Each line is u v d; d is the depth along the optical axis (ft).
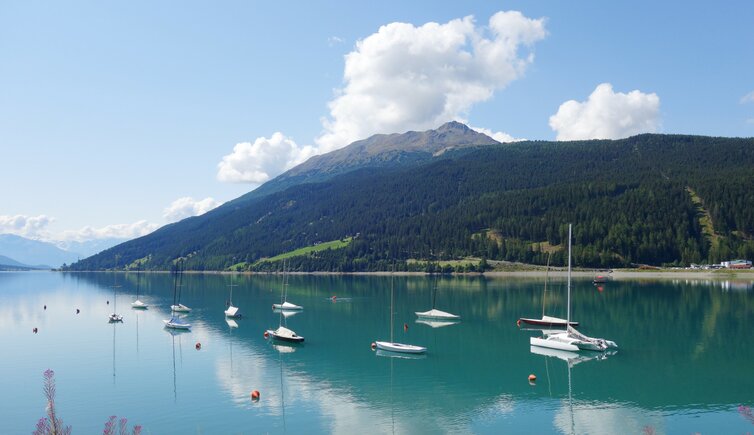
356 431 142.92
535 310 381.81
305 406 164.14
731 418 148.25
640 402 163.43
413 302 449.48
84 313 403.75
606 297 447.01
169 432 144.25
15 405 169.17
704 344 246.68
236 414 157.58
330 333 298.97
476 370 206.18
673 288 516.32
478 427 144.66
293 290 601.62
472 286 594.24
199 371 208.85
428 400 168.76
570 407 159.94
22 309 434.71
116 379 197.77
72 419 155.43
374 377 197.26
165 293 587.68
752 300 405.18
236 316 374.22
